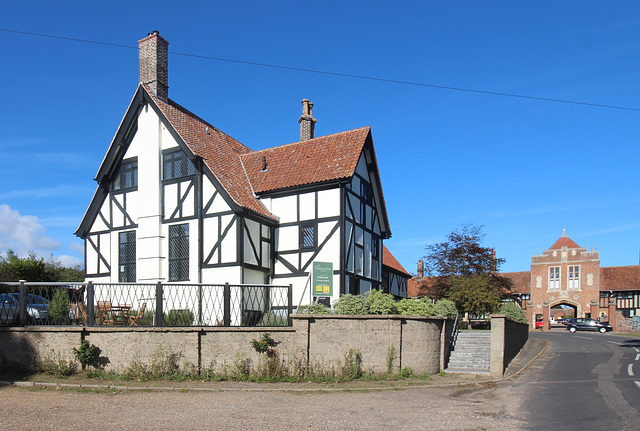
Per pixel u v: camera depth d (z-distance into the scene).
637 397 11.34
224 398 10.29
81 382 11.23
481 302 25.66
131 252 20.03
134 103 20.25
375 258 21.91
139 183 19.88
